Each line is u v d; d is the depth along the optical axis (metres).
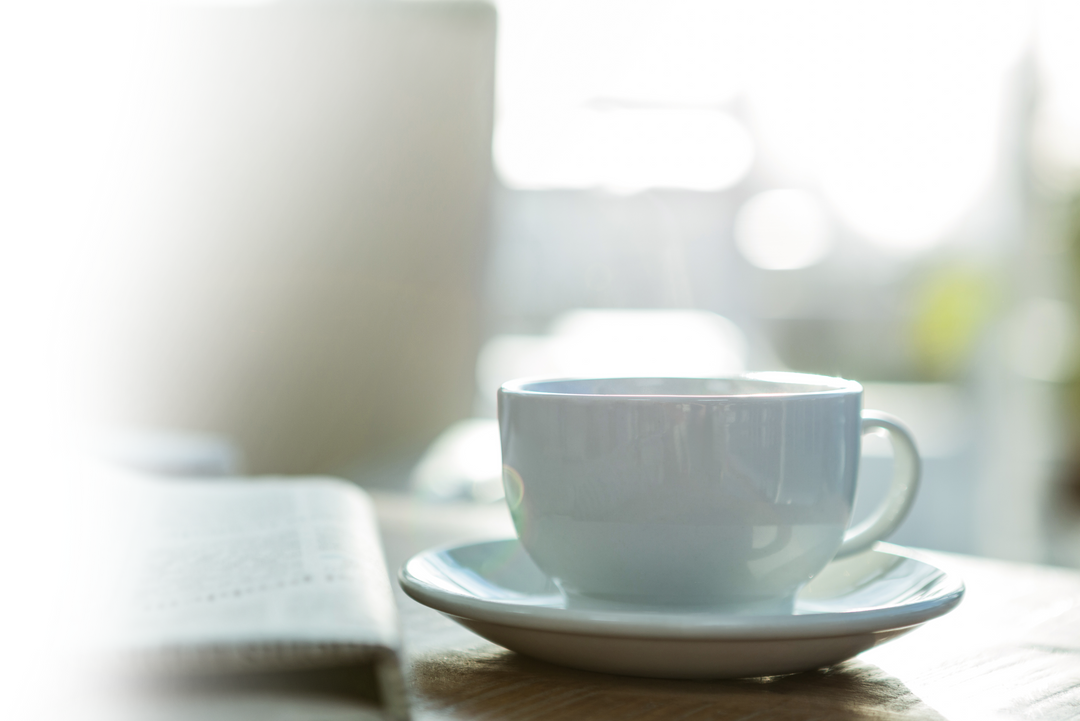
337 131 2.28
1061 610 0.60
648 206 2.72
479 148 2.46
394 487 2.28
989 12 2.60
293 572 0.51
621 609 0.53
